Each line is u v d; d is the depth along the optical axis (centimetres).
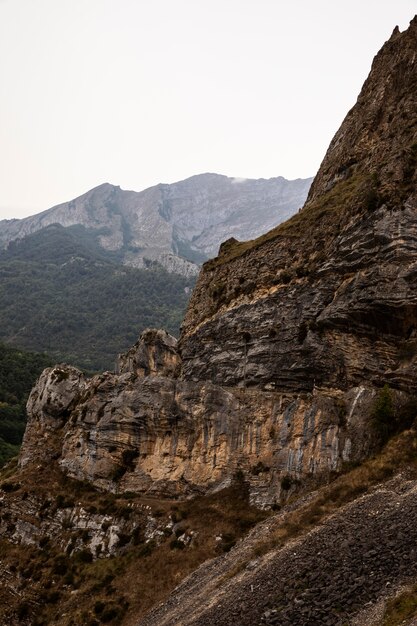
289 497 4647
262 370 5775
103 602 4675
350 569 2900
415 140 5509
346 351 5072
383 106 7006
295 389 5403
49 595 5181
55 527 5897
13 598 5347
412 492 3469
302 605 2816
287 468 4812
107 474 6072
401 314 4741
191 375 6819
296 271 5875
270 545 3769
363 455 4378
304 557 3262
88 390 7038
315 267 5650
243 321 6250
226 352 6344
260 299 6144
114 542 5309
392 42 7719
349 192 6166
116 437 6138
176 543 4856
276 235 6556
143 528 5272
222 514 4916
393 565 2781
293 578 3089
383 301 4756
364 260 5059
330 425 4650
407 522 3070
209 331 6769
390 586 2659
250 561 3722
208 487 5284
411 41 7175
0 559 5778
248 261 6769
